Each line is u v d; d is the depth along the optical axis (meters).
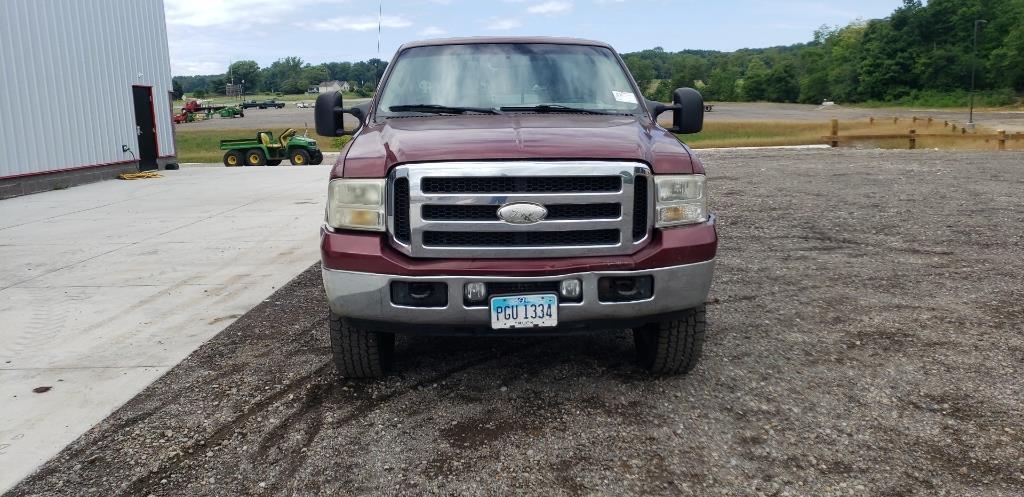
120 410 3.70
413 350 4.43
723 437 3.22
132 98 17.95
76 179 15.42
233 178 16.39
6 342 4.82
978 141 26.53
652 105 4.72
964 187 11.52
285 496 2.82
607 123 3.92
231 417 3.56
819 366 4.05
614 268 3.29
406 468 3.00
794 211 9.52
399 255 3.34
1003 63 93.00
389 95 4.55
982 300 5.29
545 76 4.59
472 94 4.48
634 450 3.11
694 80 172.62
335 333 3.70
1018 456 3.00
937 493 2.74
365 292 3.33
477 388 3.82
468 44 4.88
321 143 43.50
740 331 4.67
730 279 6.03
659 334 3.71
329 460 3.10
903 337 4.52
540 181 3.27
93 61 16.27
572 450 3.12
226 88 192.50
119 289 6.17
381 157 3.42
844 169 14.97
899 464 2.96
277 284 6.24
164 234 8.78
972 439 3.16
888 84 110.12
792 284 5.85
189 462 3.13
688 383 3.82
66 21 15.31
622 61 4.91
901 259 6.67
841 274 6.15
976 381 3.79
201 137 56.16
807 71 139.25
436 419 3.46
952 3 104.19
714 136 46.72
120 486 2.95
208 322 5.20
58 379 4.14
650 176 3.37
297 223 9.41
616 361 4.17
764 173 14.51
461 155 3.28
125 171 17.47
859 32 134.12
